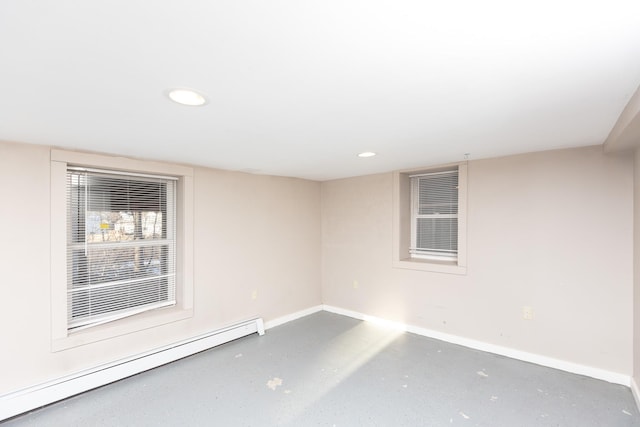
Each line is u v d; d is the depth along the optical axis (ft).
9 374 7.18
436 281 11.37
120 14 2.77
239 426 6.70
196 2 2.63
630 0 2.64
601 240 8.32
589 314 8.51
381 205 12.92
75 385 7.79
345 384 8.34
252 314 12.24
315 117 5.78
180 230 10.41
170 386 8.29
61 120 5.79
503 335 9.89
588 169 8.45
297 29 3.06
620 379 8.11
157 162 9.70
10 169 7.23
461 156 9.73
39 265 7.58
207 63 3.75
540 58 3.68
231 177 11.67
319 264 14.99
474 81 4.32
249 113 5.53
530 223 9.36
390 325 12.72
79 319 8.55
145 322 9.34
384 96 4.82
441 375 8.76
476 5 2.72
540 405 7.32
